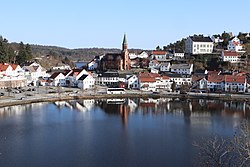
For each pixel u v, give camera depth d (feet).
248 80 503.61
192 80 519.60
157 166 174.19
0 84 472.44
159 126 268.41
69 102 398.62
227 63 625.82
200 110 344.08
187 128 260.62
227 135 234.79
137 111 339.98
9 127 257.75
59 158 185.78
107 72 595.47
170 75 549.13
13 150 199.31
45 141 220.64
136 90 499.10
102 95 441.68
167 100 422.41
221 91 478.18
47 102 392.68
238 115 314.14
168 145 212.43
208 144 199.31
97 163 178.50
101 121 288.30
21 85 517.96
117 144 215.10
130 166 174.09
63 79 557.74
